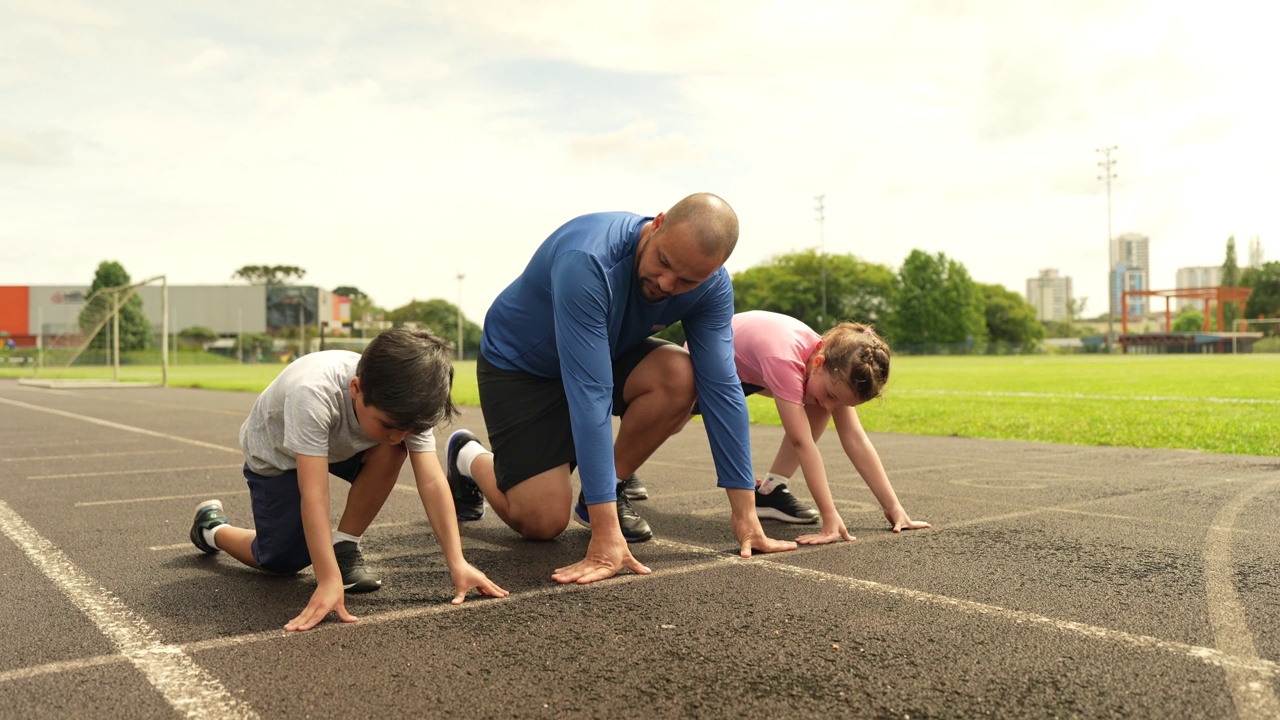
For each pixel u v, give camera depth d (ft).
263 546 9.84
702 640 7.89
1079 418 31.83
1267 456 21.71
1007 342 302.86
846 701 6.50
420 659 7.44
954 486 17.15
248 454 9.52
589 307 9.87
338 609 8.57
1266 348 237.86
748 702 6.49
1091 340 278.87
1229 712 6.26
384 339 8.15
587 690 6.73
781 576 10.15
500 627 8.33
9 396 60.39
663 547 11.79
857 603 9.02
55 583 10.14
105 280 329.52
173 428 33.40
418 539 12.47
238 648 7.77
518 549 11.82
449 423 8.56
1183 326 423.23
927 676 6.98
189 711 6.36
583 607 8.96
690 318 11.31
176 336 263.49
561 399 11.76
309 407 8.57
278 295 277.44
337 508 15.53
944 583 9.77
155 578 10.38
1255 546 11.57
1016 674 7.02
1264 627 8.15
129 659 7.48
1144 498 15.56
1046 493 16.17
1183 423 28.86
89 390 70.28
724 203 9.37
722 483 11.43
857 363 11.55
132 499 16.38
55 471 20.59
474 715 6.27
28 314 271.90
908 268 277.44
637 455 12.47
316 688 6.80
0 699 6.59
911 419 33.17
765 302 276.82
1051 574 10.14
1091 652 7.52
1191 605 8.87
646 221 10.57
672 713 6.29
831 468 20.12
